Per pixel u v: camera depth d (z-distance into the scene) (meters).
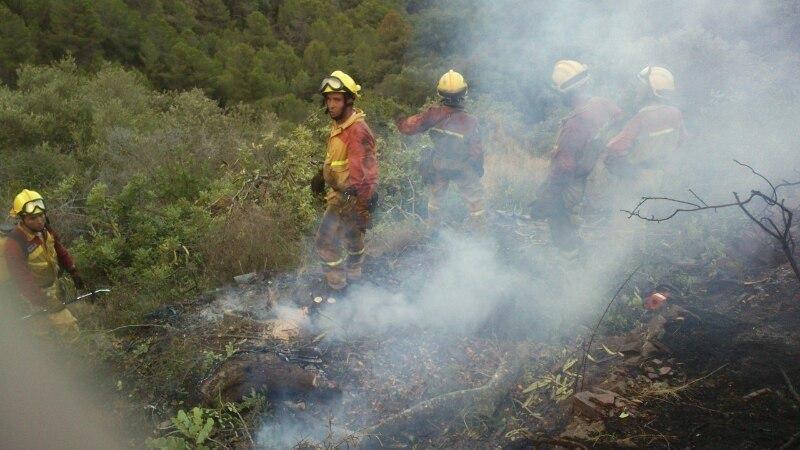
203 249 5.61
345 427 3.59
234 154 8.60
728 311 3.92
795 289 3.89
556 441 3.01
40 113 9.51
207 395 3.75
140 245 5.75
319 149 7.61
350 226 4.39
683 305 4.08
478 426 3.44
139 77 13.47
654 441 2.89
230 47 17.14
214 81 14.52
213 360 4.09
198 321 4.64
